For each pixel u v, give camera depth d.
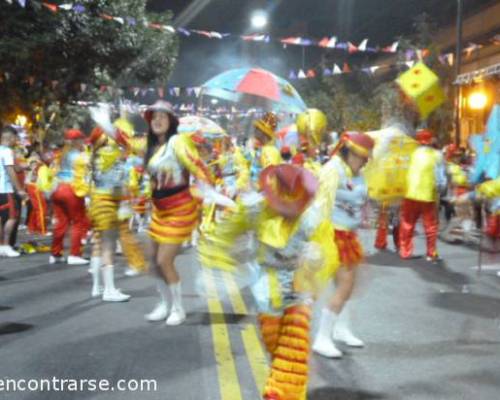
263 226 4.22
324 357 5.94
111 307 7.81
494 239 9.74
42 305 7.92
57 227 10.97
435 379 5.43
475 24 25.25
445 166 13.27
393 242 13.25
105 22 18.95
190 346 6.25
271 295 4.19
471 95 15.06
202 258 4.30
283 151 10.14
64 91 20.59
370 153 5.72
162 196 6.73
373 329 6.89
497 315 7.51
